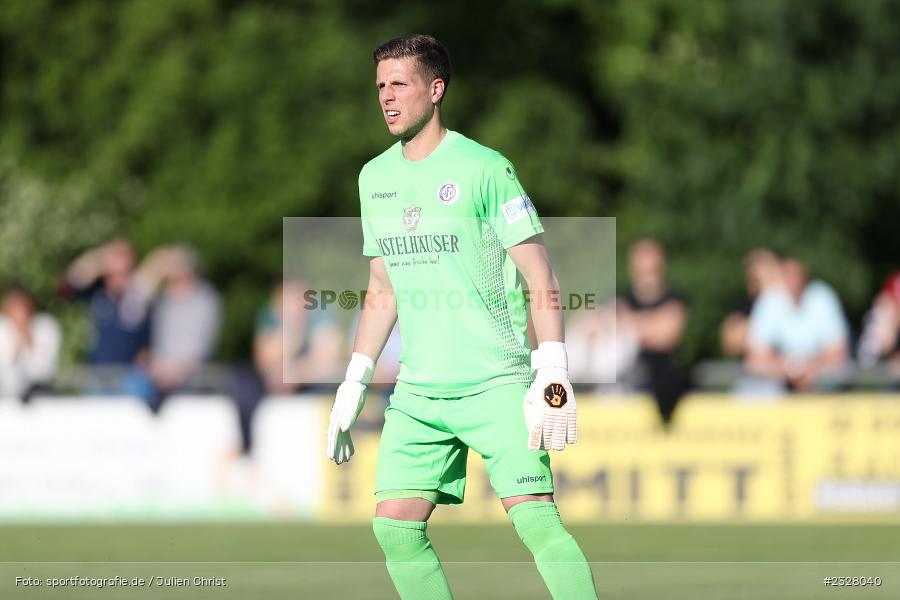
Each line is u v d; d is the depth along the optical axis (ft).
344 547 101.81
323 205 236.02
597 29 251.60
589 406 127.24
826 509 126.31
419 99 57.00
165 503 127.34
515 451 56.13
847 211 233.96
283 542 105.60
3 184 234.99
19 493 127.54
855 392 129.18
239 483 127.03
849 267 232.32
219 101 236.43
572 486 126.72
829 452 126.52
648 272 128.57
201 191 234.17
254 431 127.34
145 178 242.58
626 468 126.62
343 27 241.55
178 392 130.00
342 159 234.79
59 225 229.86
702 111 234.79
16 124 254.88
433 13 247.70
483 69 246.88
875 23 230.68
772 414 126.72
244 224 232.32
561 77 251.60
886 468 126.31
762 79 230.48
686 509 126.41
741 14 234.17
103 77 245.65
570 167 237.66
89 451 127.65
